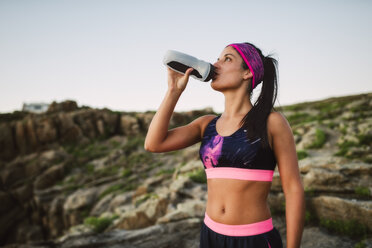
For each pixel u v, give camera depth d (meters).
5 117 24.77
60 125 22.67
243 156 1.12
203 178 6.75
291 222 1.09
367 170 4.20
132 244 3.95
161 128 1.34
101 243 4.11
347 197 3.65
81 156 19.89
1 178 18.30
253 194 1.13
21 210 16.28
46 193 15.48
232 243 1.12
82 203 12.93
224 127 1.26
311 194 3.97
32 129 22.00
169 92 1.35
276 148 1.15
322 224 3.48
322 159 4.89
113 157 18.75
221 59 1.35
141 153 18.73
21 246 4.38
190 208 4.86
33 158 20.33
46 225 14.42
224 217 1.16
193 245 3.60
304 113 16.23
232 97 1.29
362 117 10.91
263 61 1.31
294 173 1.12
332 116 13.17
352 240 3.04
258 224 1.12
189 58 1.29
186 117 24.58
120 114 25.02
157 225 4.51
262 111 1.19
